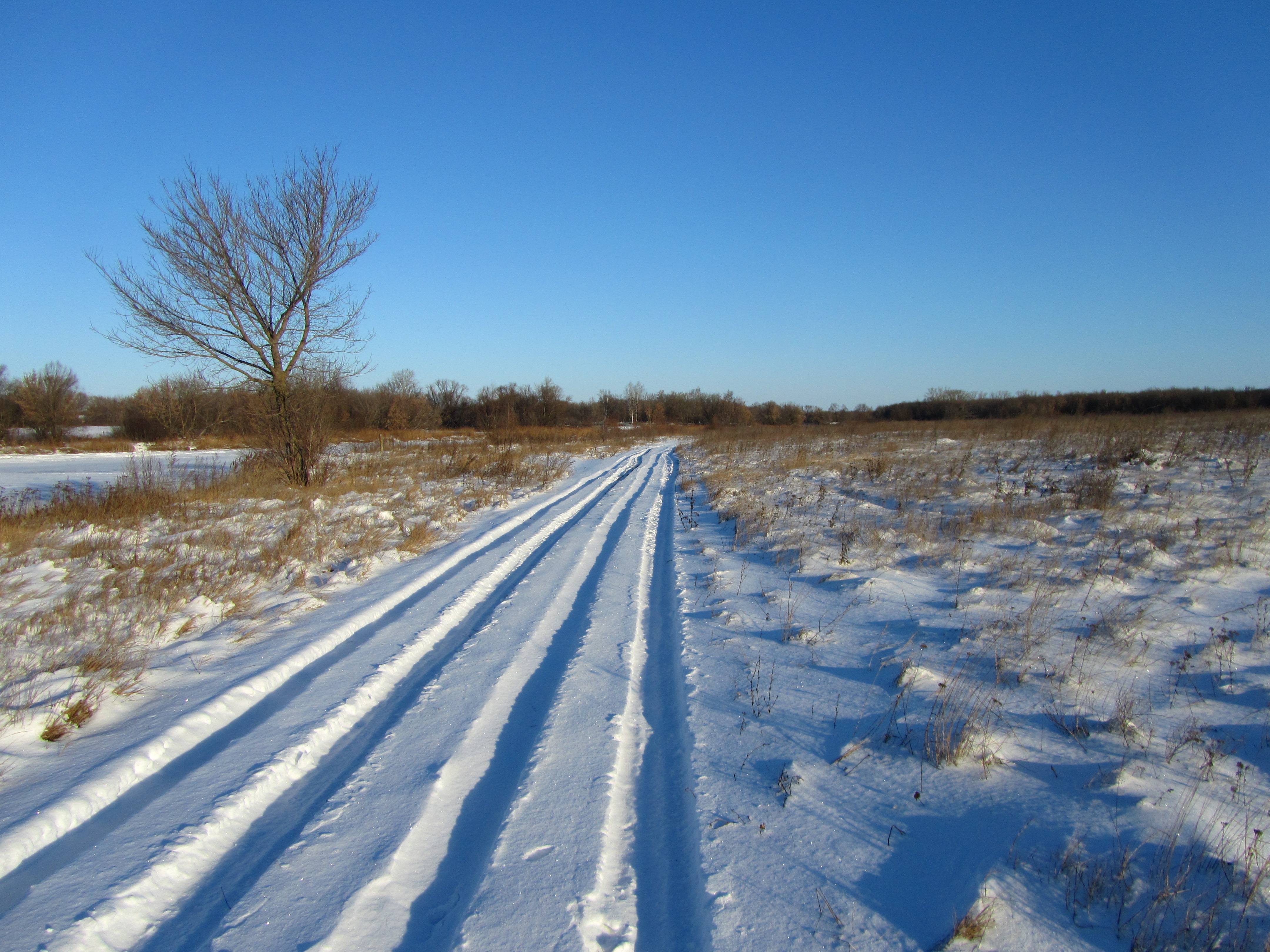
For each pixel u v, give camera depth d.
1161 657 5.08
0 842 3.05
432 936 2.60
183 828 3.24
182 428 24.48
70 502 12.70
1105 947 2.44
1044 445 19.59
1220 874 2.75
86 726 4.31
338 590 7.65
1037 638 5.43
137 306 13.91
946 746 3.72
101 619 6.23
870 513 11.41
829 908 2.68
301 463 16.27
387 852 3.06
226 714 4.48
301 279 15.16
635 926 2.65
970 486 13.45
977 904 2.62
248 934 2.57
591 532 11.01
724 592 7.30
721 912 2.68
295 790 3.65
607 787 3.58
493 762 3.91
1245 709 4.22
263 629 6.25
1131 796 3.33
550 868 2.94
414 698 4.77
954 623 6.01
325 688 4.88
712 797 3.49
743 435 39.72
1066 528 9.48
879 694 4.66
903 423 43.09
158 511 12.70
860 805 3.38
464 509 13.52
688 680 4.98
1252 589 6.59
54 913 2.68
